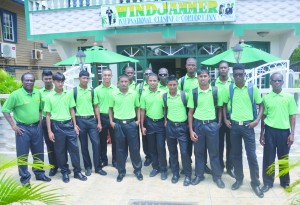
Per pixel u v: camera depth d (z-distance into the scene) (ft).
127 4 30.30
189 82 18.42
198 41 34.42
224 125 16.51
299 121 18.85
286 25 29.68
